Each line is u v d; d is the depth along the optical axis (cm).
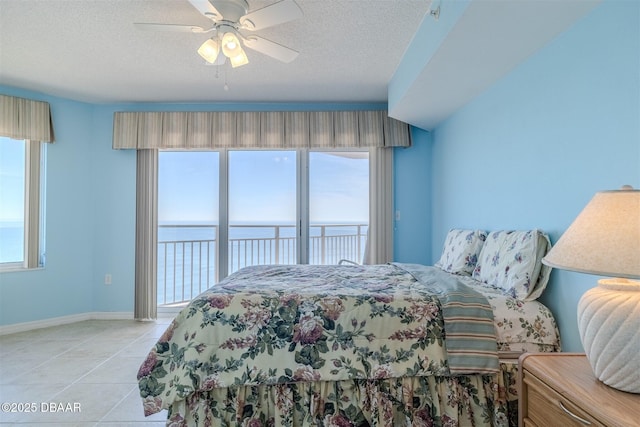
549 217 189
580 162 166
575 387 105
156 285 380
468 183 291
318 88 339
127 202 386
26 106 340
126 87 336
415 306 169
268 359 162
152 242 379
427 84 250
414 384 163
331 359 162
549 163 189
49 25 228
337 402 163
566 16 164
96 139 385
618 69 144
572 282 168
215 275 397
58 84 329
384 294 177
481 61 212
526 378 127
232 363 162
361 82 325
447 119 337
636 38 136
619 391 102
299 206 393
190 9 212
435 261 372
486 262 224
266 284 200
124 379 237
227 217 392
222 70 298
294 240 398
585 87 163
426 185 388
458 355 160
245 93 353
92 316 384
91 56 272
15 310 340
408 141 376
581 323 114
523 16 164
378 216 379
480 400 162
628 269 96
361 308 168
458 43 190
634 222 101
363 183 401
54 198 363
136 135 372
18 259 349
